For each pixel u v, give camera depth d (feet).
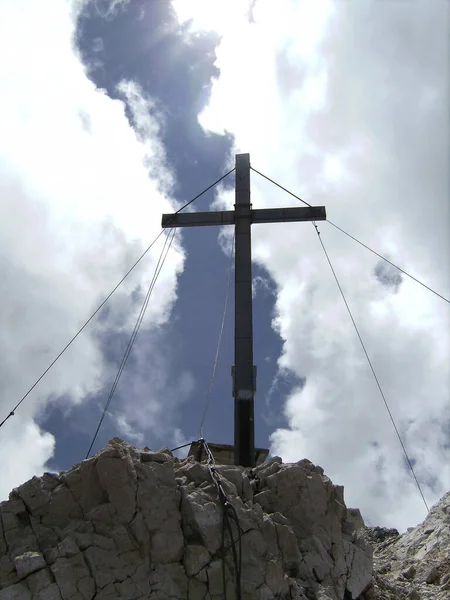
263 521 34.09
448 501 58.59
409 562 48.34
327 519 36.76
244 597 30.66
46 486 33.19
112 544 31.12
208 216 57.11
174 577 30.73
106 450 33.60
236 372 48.80
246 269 53.26
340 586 33.68
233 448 46.47
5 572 29.09
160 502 32.99
